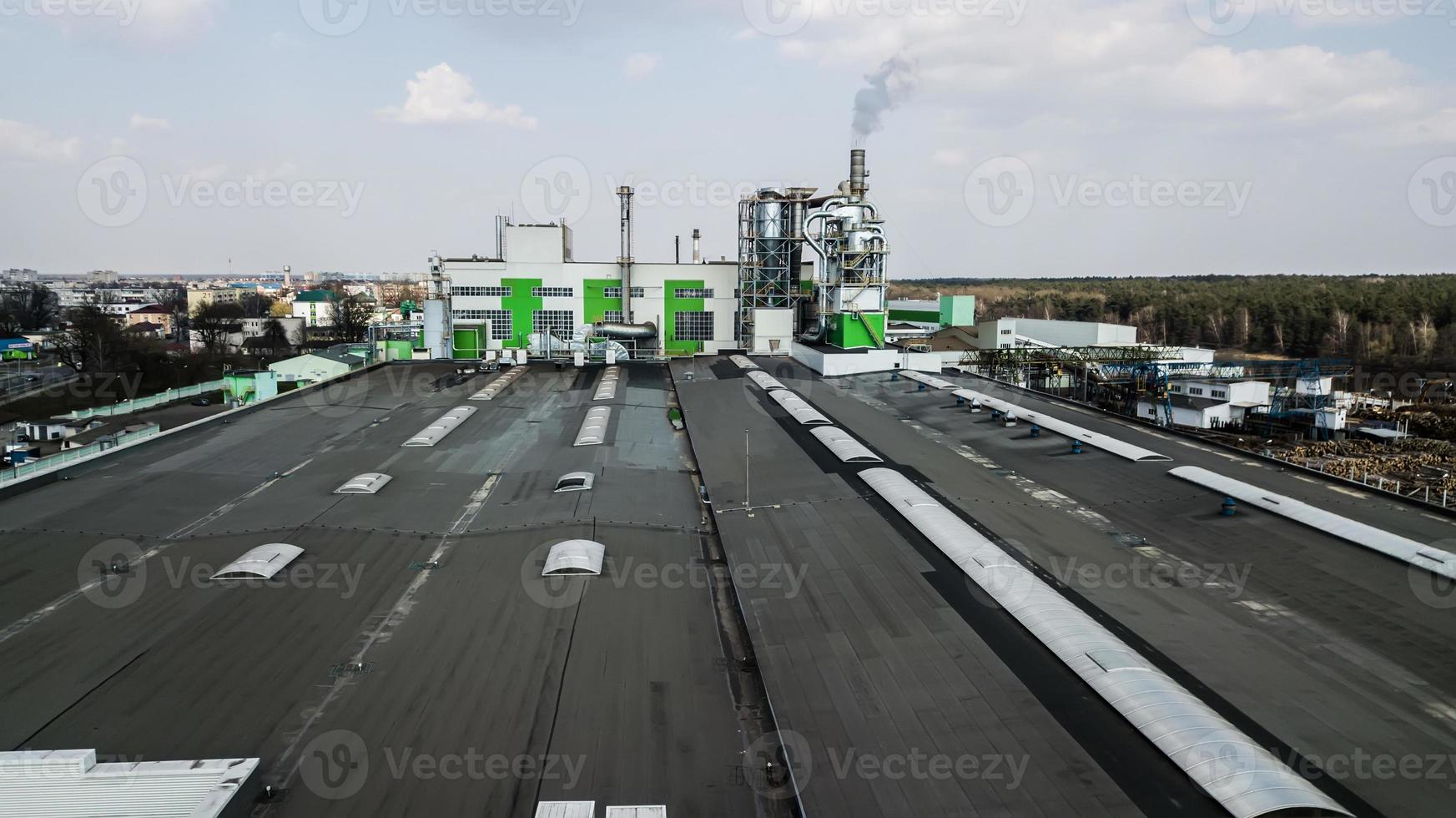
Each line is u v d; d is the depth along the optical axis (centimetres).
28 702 1850
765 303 7531
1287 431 7656
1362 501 2838
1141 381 8212
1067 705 1684
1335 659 1830
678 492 3453
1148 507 2850
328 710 1845
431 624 2250
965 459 3550
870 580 2341
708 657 2100
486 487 3503
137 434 4138
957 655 1906
